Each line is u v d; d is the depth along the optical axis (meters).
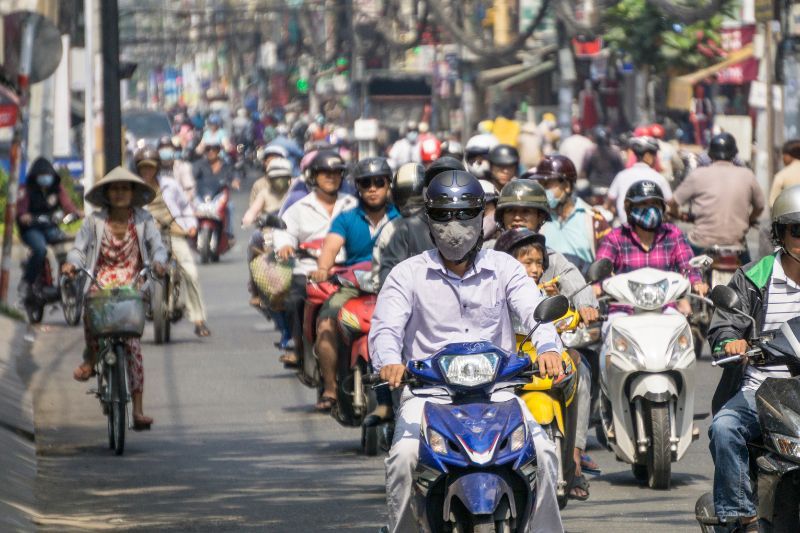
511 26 126.88
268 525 19.78
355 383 24.81
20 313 44.50
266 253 31.12
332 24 173.75
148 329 44.16
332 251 25.72
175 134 129.25
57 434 27.38
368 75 141.50
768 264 15.66
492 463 13.81
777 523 14.83
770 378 14.73
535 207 20.12
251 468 24.14
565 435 18.44
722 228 35.66
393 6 136.62
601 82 102.31
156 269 27.42
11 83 39.16
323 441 26.73
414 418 14.50
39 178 44.25
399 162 102.69
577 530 19.55
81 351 38.38
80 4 84.81
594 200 49.94
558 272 19.61
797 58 72.12
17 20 37.25
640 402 22.56
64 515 20.45
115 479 23.19
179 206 43.94
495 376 14.25
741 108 95.81
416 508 14.35
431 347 15.51
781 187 36.97
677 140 95.31
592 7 94.88
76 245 27.39
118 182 27.31
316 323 27.14
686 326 22.73
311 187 31.23
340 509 20.84
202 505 21.17
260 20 191.25
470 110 121.31
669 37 85.38
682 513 20.64
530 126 68.69
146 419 27.38
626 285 23.05
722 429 15.35
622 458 22.97
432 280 15.43
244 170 144.62
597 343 23.53
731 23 90.38
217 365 36.41
